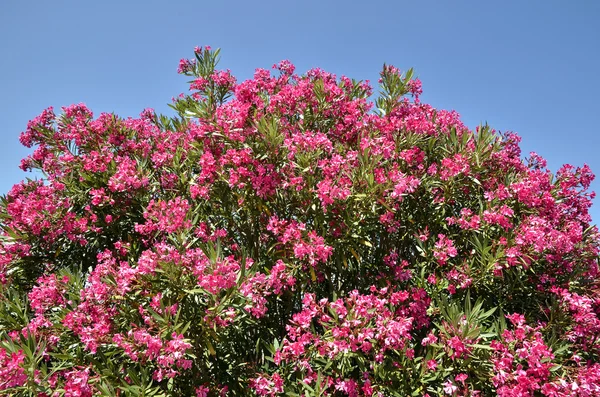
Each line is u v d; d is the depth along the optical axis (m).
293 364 4.23
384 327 3.89
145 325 4.05
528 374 3.79
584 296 5.02
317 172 5.00
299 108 5.98
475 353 4.00
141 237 5.87
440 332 4.16
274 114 5.72
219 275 3.63
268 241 5.58
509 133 6.36
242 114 5.05
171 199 5.49
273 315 5.25
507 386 3.74
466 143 5.43
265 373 4.22
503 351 3.86
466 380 4.08
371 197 4.58
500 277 4.71
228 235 5.73
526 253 4.64
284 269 4.56
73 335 4.53
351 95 6.62
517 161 5.75
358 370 4.46
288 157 4.92
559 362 4.12
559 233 4.81
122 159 6.02
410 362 4.17
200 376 4.32
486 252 4.60
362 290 5.29
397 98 6.51
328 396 3.99
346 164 4.88
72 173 6.12
